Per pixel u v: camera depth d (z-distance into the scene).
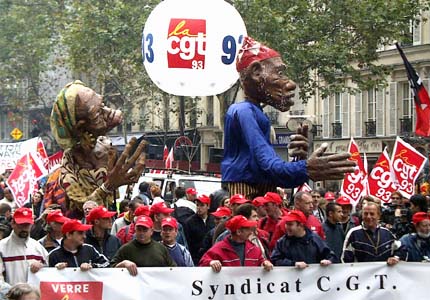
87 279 10.30
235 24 14.78
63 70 67.19
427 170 29.77
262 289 10.66
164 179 25.00
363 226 12.52
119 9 41.22
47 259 11.27
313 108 52.88
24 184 19.61
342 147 51.00
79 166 15.22
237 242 11.09
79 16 44.81
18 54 58.25
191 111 52.66
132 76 47.03
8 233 12.89
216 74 14.71
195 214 15.62
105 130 15.14
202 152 59.91
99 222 12.20
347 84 49.16
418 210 15.97
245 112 11.82
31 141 21.00
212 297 10.55
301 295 10.76
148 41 14.82
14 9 57.19
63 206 15.12
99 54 43.31
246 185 11.93
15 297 8.09
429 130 23.81
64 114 15.05
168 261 11.17
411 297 10.97
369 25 37.75
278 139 53.38
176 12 14.71
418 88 24.06
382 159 19.78
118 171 14.80
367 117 49.53
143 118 54.38
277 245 11.51
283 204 14.66
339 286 10.86
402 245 12.77
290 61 37.38
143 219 11.02
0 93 64.69
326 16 37.84
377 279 10.91
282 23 36.94
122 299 10.36
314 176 11.10
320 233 13.32
